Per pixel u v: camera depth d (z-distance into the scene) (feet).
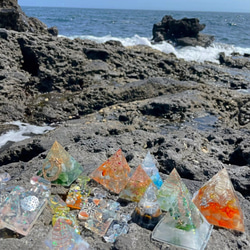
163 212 1.50
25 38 5.36
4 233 1.33
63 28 19.36
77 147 2.31
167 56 7.04
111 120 3.76
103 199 1.60
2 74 4.46
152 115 3.87
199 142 2.67
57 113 4.13
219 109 4.09
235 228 1.42
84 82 5.02
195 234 1.29
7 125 3.81
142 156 2.22
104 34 16.76
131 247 1.27
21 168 2.16
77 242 1.21
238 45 13.55
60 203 1.50
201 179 2.06
